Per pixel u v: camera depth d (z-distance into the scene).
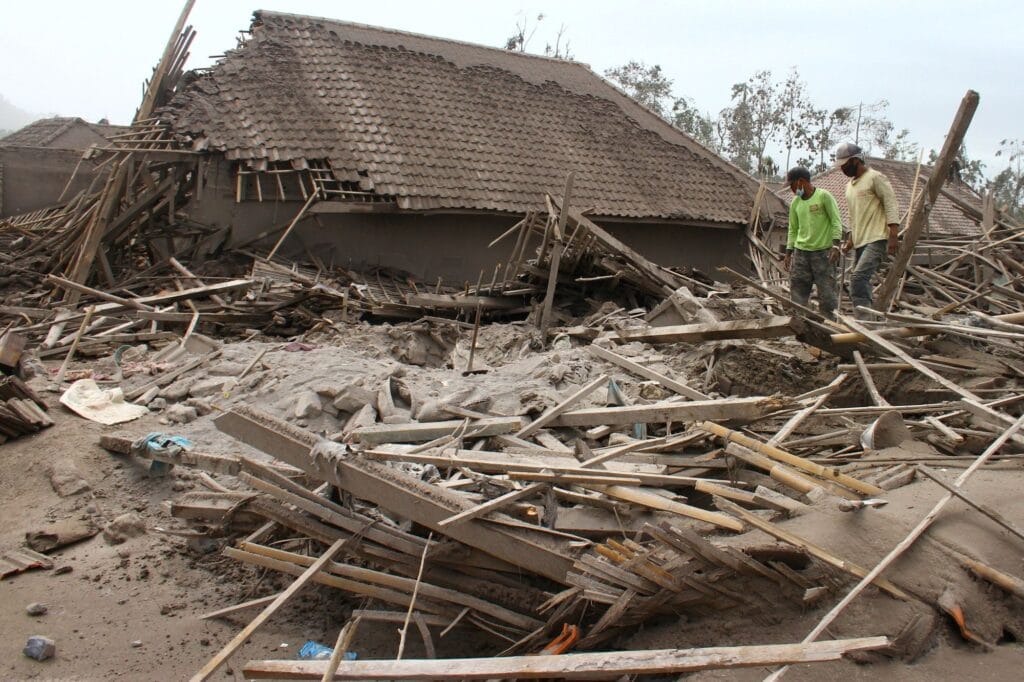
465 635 4.61
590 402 6.86
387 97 17.98
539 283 12.80
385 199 15.83
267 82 16.56
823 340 6.98
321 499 4.77
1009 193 45.53
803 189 8.64
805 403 5.85
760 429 6.20
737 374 7.82
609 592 4.01
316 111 16.52
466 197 16.41
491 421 6.05
